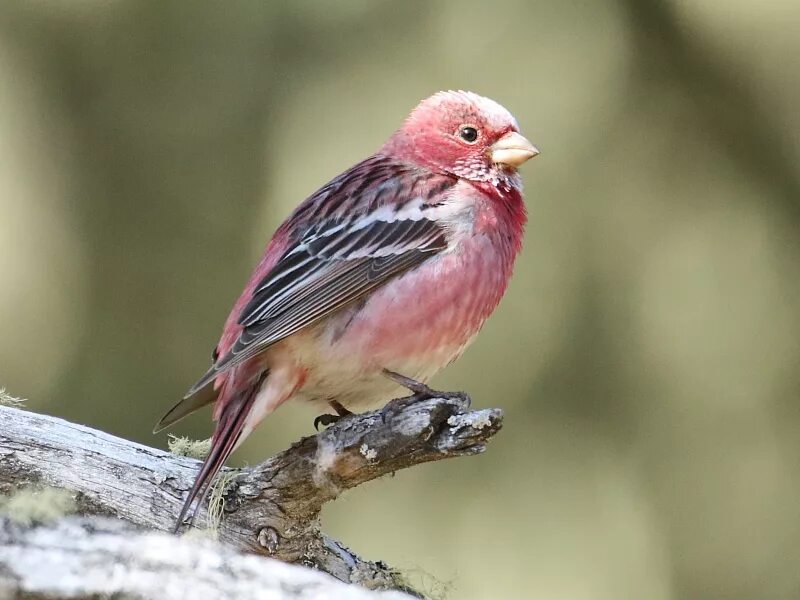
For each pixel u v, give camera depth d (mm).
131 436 12867
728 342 13039
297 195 13328
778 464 12781
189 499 7500
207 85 13719
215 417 8445
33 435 7992
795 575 12508
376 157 9672
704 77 13961
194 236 13477
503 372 12711
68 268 13344
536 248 13039
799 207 13695
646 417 12781
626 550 12398
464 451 7465
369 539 12266
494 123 9398
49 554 6477
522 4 13672
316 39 13742
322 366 8461
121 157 13594
